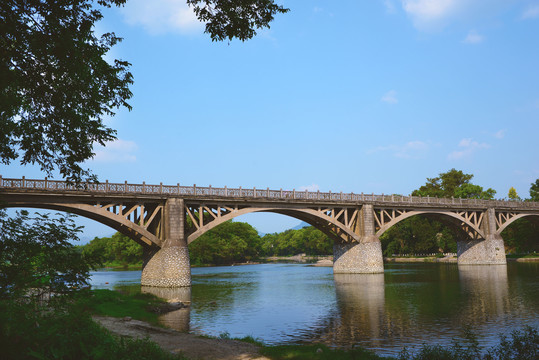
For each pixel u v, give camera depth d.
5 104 7.83
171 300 26.83
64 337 6.49
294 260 129.38
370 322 20.28
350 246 50.97
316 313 23.34
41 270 6.63
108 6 9.16
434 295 29.47
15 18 7.79
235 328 19.25
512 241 82.62
